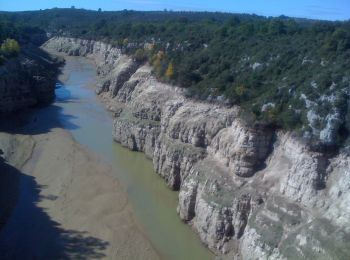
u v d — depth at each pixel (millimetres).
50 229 51469
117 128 79500
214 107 58844
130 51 112750
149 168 69438
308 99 45625
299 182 42125
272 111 47812
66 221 53406
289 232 40094
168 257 47156
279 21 87062
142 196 60438
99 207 57031
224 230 46312
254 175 47719
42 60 143750
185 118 62406
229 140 51719
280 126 47219
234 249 45250
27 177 64438
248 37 77125
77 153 74062
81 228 52094
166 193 61281
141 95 80125
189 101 64062
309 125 43531
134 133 75688
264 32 80500
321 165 41531
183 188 54062
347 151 40562
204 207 48719
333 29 67375
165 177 63438
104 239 50062
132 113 78625
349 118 42094
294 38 67562
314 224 38719
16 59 100625
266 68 59406
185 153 59281
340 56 50469
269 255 39906
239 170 48250
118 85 104312
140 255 47406
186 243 49562
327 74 46719
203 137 58625
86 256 46781
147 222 53906
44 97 102375
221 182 49156
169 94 73625
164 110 68500
